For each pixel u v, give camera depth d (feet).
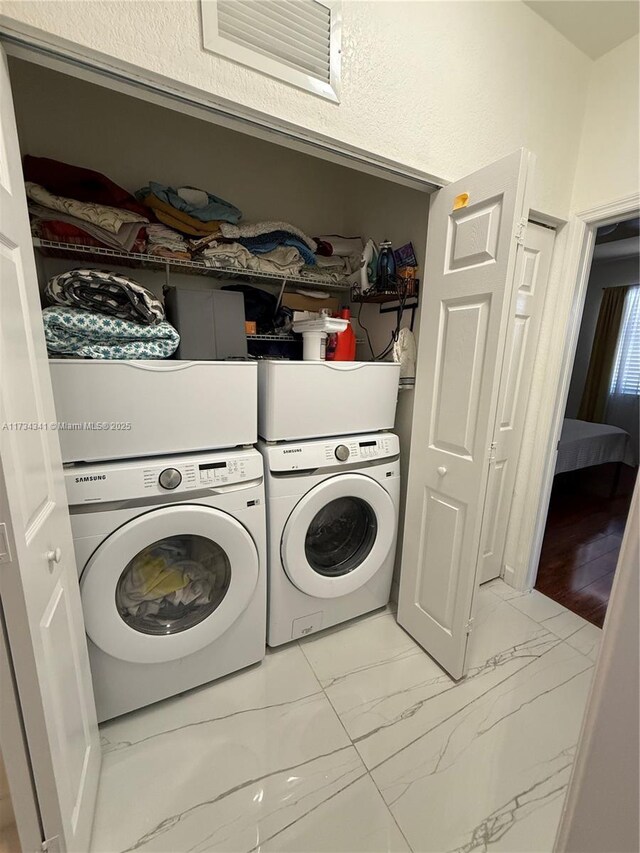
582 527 9.86
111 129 5.52
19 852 2.86
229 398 4.43
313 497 4.99
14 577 2.20
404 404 6.20
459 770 4.04
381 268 5.97
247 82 3.26
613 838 1.52
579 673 5.33
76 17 2.60
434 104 4.31
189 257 5.42
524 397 6.73
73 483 3.64
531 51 4.95
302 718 4.57
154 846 3.39
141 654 4.20
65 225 4.50
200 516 4.18
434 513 5.19
